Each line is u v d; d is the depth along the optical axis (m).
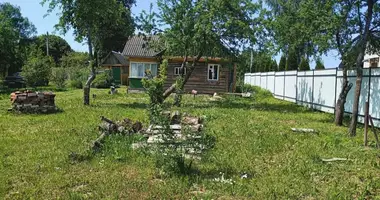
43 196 4.34
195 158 6.12
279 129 9.69
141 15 16.47
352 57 10.41
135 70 25.38
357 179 5.29
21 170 5.34
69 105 14.92
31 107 12.11
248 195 4.52
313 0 11.34
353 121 9.16
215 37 15.55
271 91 25.39
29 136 7.99
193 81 24.06
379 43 11.00
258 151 6.88
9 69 32.34
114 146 6.71
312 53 11.91
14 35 30.36
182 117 9.00
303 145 7.52
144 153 6.25
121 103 16.53
